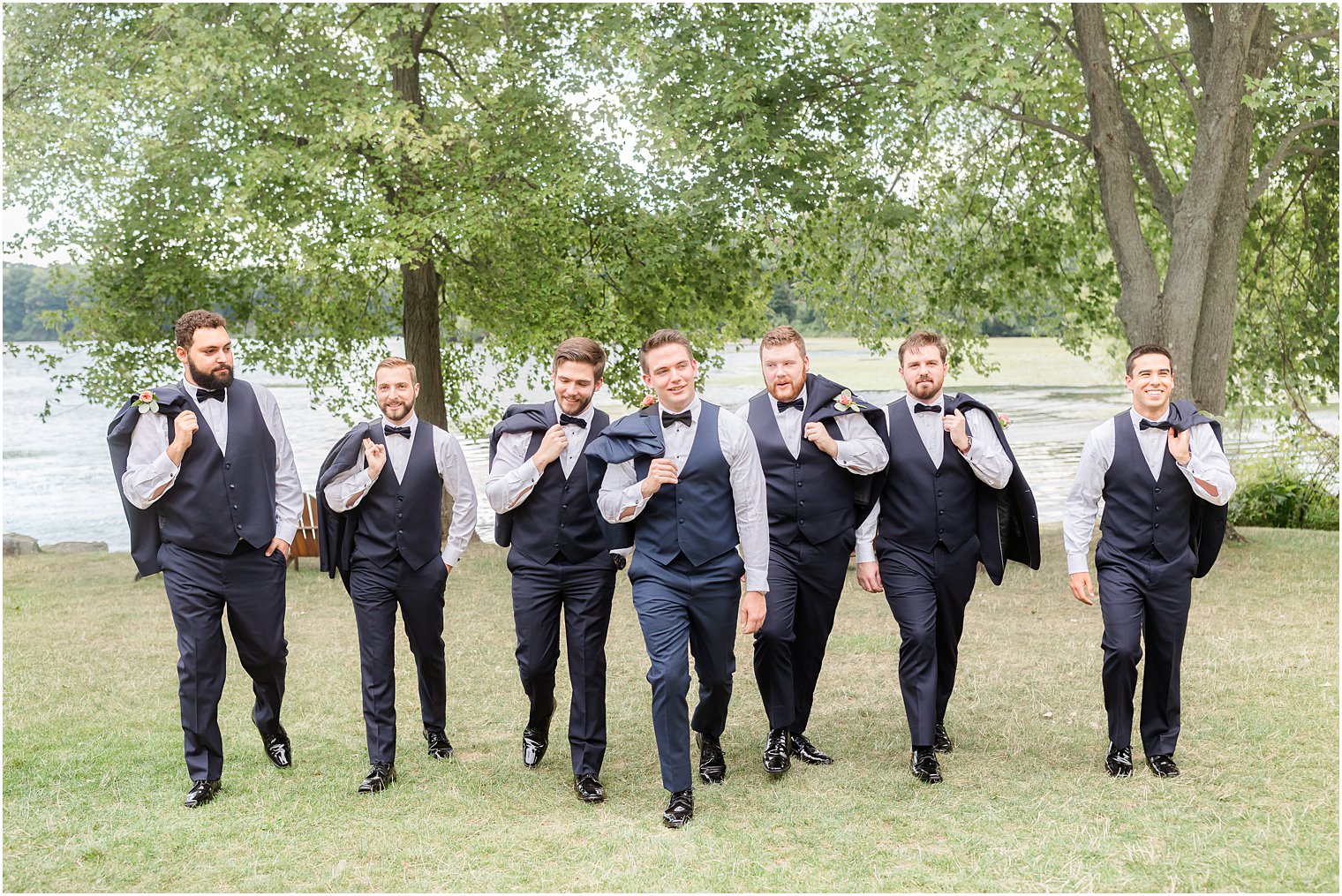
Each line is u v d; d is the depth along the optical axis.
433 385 10.91
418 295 10.83
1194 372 10.33
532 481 3.90
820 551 4.13
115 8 9.98
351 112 8.55
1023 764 4.16
